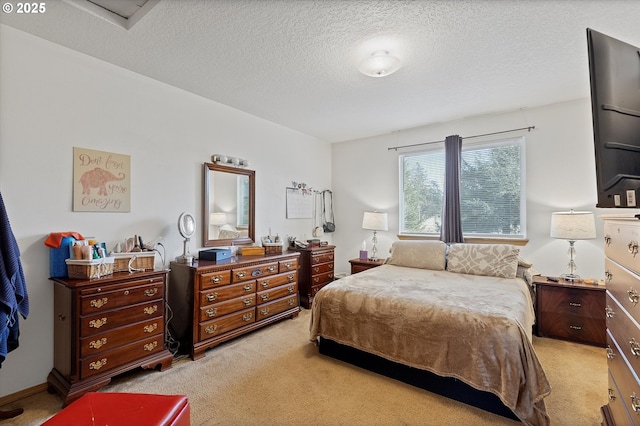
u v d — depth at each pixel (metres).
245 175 3.58
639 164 1.20
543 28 1.95
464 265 3.14
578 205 3.12
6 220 1.63
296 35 2.04
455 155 3.73
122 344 2.05
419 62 2.39
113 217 2.44
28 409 1.83
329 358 2.48
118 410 1.15
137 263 2.28
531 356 1.67
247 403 1.87
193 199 3.04
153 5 1.75
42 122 2.08
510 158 3.55
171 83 2.80
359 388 2.04
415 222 4.26
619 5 1.72
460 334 1.87
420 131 4.17
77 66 2.25
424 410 1.80
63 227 2.17
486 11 1.79
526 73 2.58
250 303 2.93
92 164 2.32
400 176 4.37
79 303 1.87
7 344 1.73
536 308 2.90
